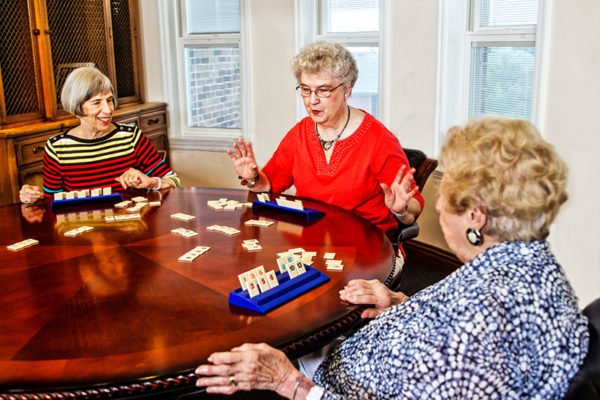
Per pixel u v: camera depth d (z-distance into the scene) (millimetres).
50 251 2018
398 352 1269
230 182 5141
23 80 3873
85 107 2844
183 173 5285
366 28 4367
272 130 4836
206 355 1374
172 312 1566
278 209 2453
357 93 4539
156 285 1730
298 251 1975
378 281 1712
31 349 1399
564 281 1200
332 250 2008
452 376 1152
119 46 4801
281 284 1685
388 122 4129
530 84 3494
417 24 3799
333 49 2352
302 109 4664
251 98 4832
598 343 1158
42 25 3883
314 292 1698
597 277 2916
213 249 2016
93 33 4387
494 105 3750
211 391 1311
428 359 1190
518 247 1210
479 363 1129
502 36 3578
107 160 2986
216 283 1739
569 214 2998
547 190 1175
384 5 3916
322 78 2338
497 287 1157
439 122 3832
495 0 3621
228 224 2283
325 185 2574
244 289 1623
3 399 1259
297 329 1489
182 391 1327
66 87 2844
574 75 2887
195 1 4996
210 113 5203
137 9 4965
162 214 2430
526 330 1133
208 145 5094
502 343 1123
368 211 2561
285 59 4605
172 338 1441
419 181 2857
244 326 1498
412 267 4098
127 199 2670
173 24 5043
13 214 2459
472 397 1140
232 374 1289
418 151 2938
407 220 2373
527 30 3441
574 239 2996
